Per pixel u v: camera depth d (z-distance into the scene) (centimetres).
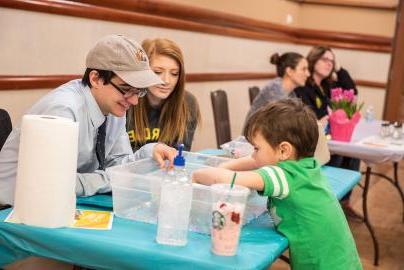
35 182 138
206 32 467
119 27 350
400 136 357
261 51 599
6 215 147
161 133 239
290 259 158
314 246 153
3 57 265
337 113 334
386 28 679
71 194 143
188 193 134
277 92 380
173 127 239
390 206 461
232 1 509
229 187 136
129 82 166
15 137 165
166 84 227
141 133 235
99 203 162
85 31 319
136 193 154
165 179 139
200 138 492
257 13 573
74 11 304
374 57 688
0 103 267
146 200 152
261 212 172
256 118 160
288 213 153
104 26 335
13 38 269
